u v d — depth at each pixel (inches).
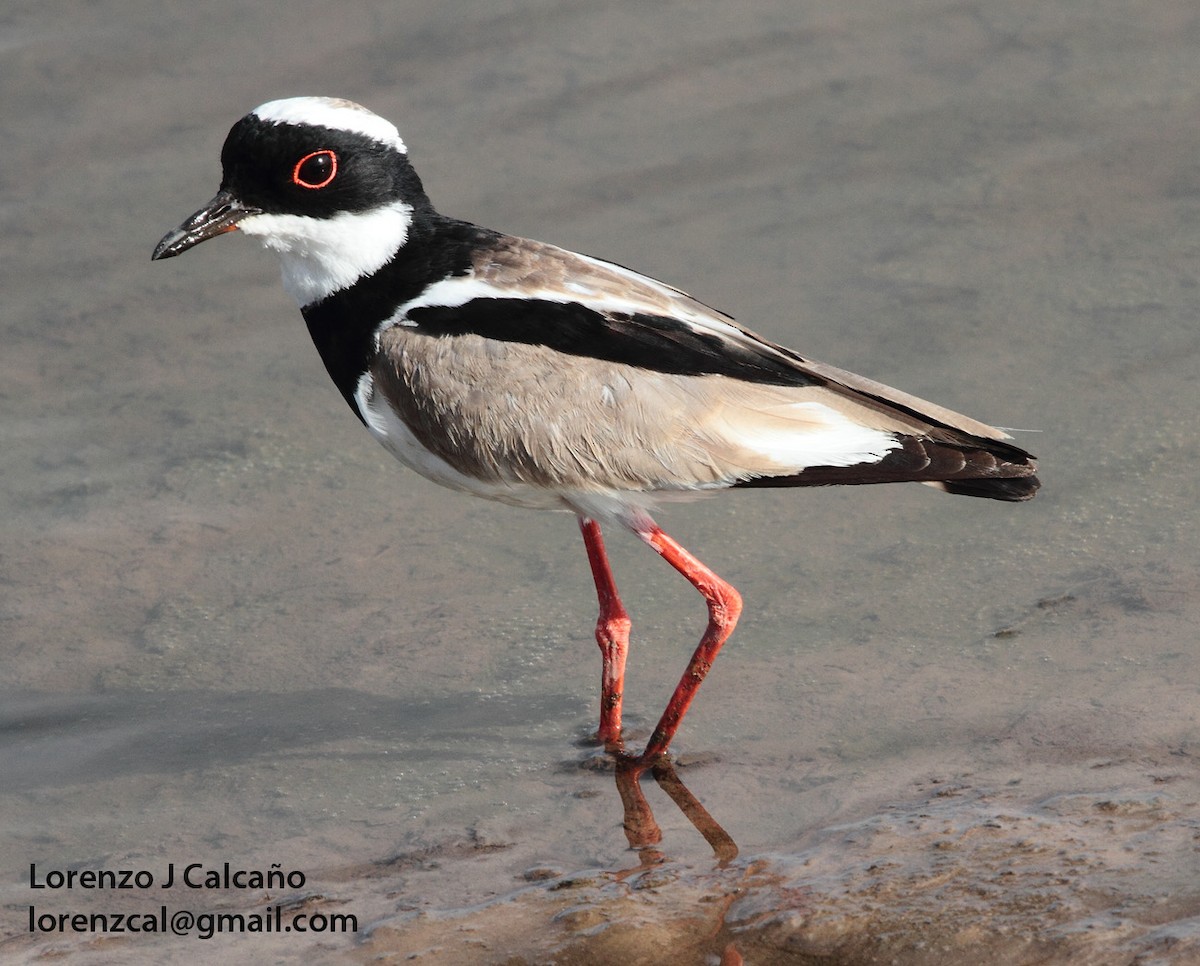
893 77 788.0
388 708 476.7
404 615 518.0
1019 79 780.6
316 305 455.5
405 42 821.2
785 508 556.7
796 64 801.6
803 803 416.2
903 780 418.9
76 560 551.5
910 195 714.8
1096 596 488.1
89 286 691.4
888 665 470.3
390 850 415.5
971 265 669.3
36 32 829.2
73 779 455.2
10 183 742.5
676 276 673.6
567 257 441.4
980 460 420.5
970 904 362.0
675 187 727.7
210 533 562.3
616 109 776.3
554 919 378.0
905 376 608.4
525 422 428.1
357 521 566.3
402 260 446.0
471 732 464.1
